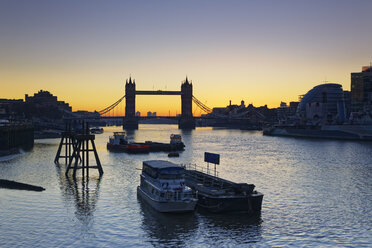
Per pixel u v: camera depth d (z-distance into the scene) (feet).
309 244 132.36
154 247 128.36
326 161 378.94
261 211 171.73
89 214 163.94
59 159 354.13
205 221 154.20
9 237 135.33
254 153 469.98
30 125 543.39
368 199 198.59
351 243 133.80
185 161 371.97
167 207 160.97
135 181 241.35
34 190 208.85
